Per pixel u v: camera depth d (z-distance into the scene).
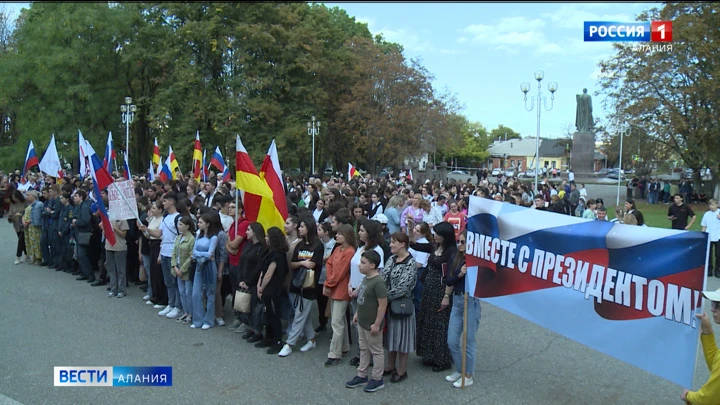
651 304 4.59
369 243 6.32
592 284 5.02
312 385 6.12
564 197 20.53
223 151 34.78
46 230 12.23
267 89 35.69
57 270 12.09
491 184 21.39
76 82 29.80
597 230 5.00
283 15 34.66
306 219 7.19
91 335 7.72
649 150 38.22
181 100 33.81
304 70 36.16
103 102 31.28
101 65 30.47
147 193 12.15
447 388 6.04
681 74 28.80
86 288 10.48
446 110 43.78
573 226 5.18
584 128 44.12
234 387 6.04
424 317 6.64
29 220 12.50
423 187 14.70
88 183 13.52
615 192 38.75
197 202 10.98
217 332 8.00
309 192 14.93
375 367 5.94
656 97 29.36
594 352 7.23
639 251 4.69
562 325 5.23
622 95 30.86
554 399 5.77
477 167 89.38
